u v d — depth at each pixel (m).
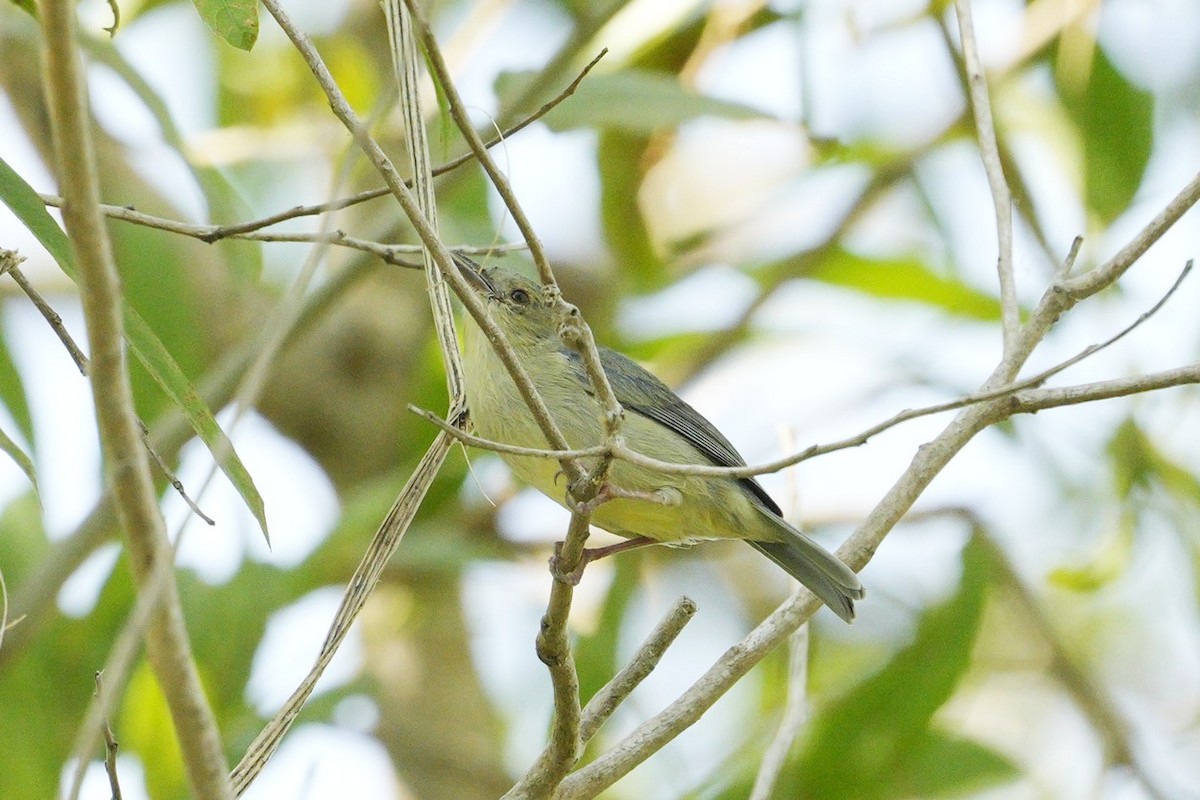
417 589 14.34
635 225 15.44
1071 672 14.14
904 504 7.87
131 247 12.02
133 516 4.09
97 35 11.37
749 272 16.34
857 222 15.86
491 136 11.70
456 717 13.59
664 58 14.41
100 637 12.48
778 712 14.36
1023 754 15.65
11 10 13.47
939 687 13.07
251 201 14.29
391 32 6.82
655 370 16.03
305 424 15.08
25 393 11.95
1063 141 15.50
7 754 11.81
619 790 14.55
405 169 14.69
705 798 12.88
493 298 9.90
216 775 4.32
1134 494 14.44
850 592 7.96
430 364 14.60
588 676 13.55
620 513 9.03
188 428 11.85
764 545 9.07
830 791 12.85
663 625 6.81
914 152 15.77
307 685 6.03
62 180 3.93
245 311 14.10
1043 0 15.48
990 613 16.38
